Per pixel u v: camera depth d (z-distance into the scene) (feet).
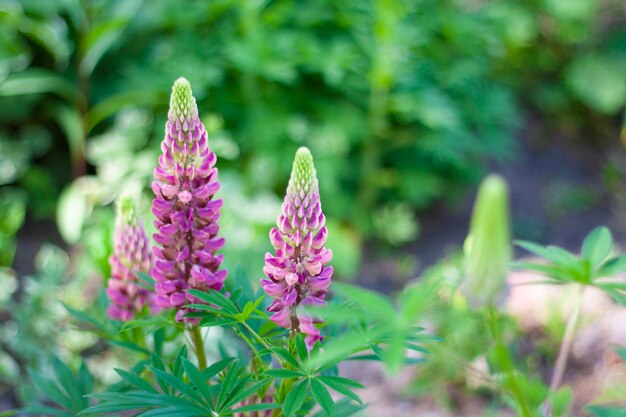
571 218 6.98
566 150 7.93
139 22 6.14
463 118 6.55
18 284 5.19
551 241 6.66
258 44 5.58
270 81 5.91
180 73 5.60
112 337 2.70
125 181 5.41
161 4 6.07
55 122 6.36
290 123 5.75
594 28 8.59
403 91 6.07
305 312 2.12
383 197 6.49
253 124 5.72
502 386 2.20
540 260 6.17
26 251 5.59
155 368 2.10
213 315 2.28
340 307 2.15
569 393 2.40
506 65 8.21
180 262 2.30
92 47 5.50
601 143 8.05
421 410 4.36
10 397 4.22
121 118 5.96
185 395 2.21
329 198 5.94
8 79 5.76
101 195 5.50
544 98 8.27
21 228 5.85
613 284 2.14
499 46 7.02
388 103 5.96
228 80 5.95
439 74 6.35
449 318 4.06
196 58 5.81
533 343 4.75
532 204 7.15
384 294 5.82
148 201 5.31
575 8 7.93
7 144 5.84
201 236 2.29
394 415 4.34
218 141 5.16
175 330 2.59
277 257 2.15
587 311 4.95
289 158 5.69
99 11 5.70
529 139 8.01
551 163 7.75
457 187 6.82
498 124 6.94
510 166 7.65
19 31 5.93
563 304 5.00
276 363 2.30
